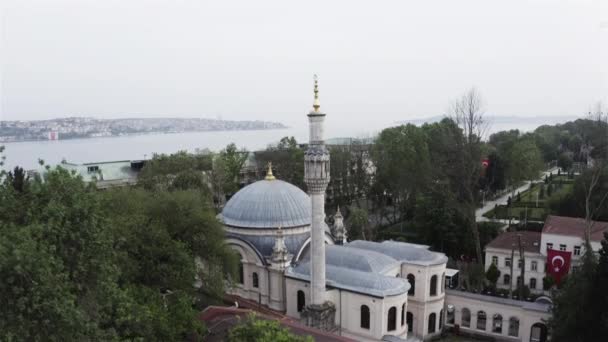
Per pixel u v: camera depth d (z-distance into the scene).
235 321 44.75
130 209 50.81
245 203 61.38
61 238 29.52
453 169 80.19
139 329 33.78
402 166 102.25
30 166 151.00
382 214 113.44
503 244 77.44
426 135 109.19
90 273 30.75
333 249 57.94
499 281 76.44
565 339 44.38
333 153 117.12
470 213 76.06
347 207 113.06
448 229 83.19
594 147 108.00
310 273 53.31
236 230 60.34
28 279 24.27
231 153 121.62
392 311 49.84
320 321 48.66
